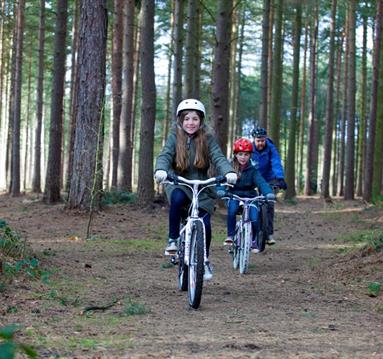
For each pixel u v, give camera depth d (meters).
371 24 34.12
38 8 30.52
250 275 9.63
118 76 26.73
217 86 19.23
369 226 17.58
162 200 18.92
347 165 31.61
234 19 37.91
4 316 5.95
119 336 5.36
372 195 27.98
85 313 6.31
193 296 6.66
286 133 60.47
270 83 39.22
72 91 30.22
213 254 12.15
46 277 7.87
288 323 6.09
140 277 8.95
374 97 26.86
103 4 15.55
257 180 9.92
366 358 4.77
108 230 14.70
